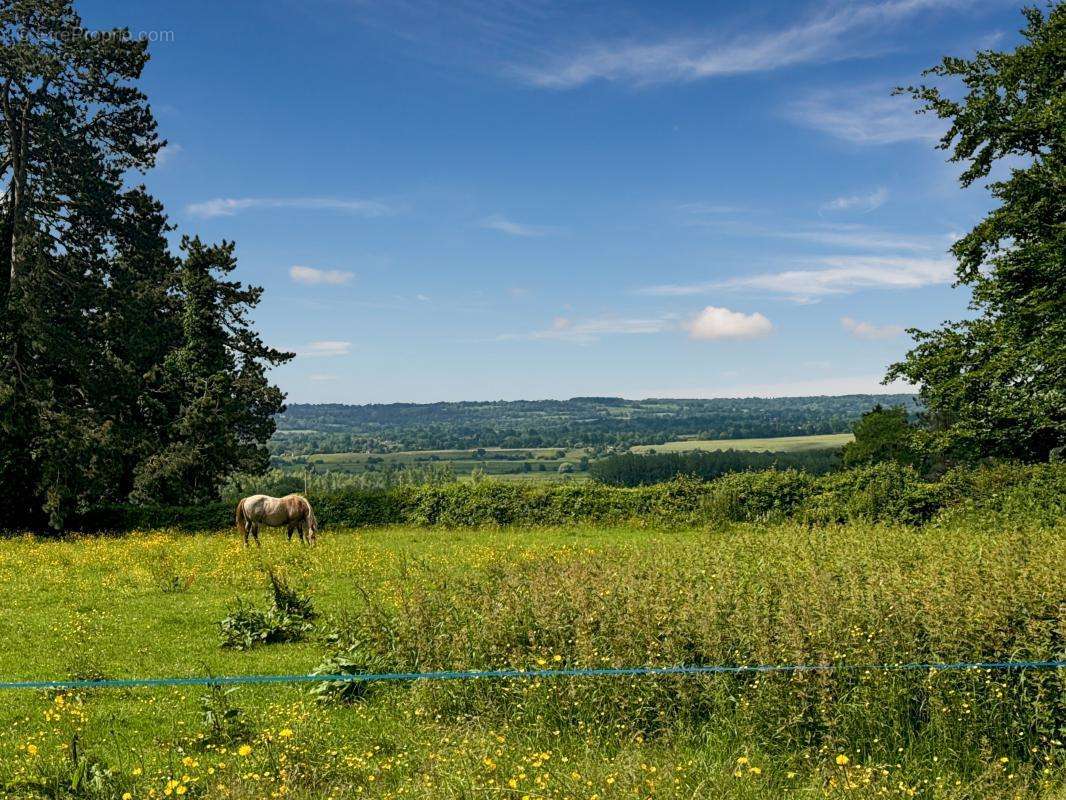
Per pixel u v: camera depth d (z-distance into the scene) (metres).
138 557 21.56
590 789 6.01
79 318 35.19
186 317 41.94
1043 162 26.78
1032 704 7.01
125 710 9.14
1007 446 29.28
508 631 9.12
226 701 8.35
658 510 32.03
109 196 36.03
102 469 33.09
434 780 6.43
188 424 38.41
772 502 30.28
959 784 6.15
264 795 6.28
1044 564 9.52
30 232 34.00
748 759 6.66
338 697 9.08
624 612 8.74
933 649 7.50
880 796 5.96
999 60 26.91
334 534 30.58
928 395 30.08
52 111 34.16
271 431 45.19
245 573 18.73
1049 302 26.77
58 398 35.44
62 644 12.30
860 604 8.32
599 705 7.73
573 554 19.42
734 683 7.63
